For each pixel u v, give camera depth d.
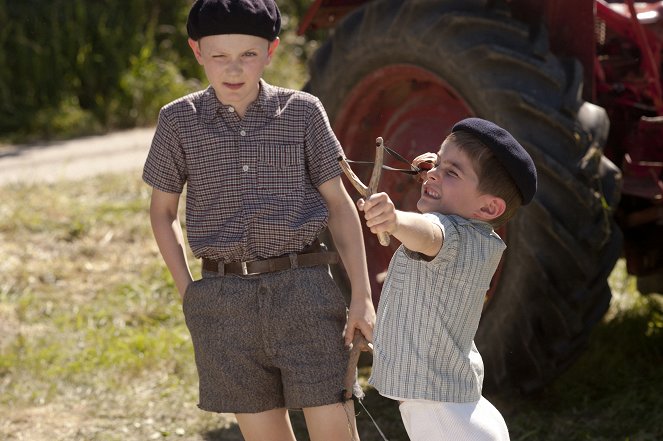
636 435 5.81
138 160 12.99
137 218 10.18
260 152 4.27
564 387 6.43
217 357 4.28
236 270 4.28
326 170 4.33
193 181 4.33
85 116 15.71
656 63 6.71
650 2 7.17
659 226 6.61
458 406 3.78
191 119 4.30
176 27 17.67
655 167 6.33
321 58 6.74
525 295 5.71
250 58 4.16
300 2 19.17
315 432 4.26
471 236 3.72
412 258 3.69
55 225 9.98
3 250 9.38
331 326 4.28
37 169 12.58
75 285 8.73
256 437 4.36
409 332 3.77
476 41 5.85
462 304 3.76
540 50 5.73
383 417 6.24
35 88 16.17
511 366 5.88
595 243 5.59
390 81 6.39
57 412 6.50
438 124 6.34
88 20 16.80
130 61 16.69
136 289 8.59
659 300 7.78
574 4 5.98
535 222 5.59
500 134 3.71
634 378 6.55
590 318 5.81
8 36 16.33
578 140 5.56
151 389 6.83
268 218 4.23
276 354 4.25
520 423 5.97
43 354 7.28
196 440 6.10
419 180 4.02
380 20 6.32
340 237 4.37
